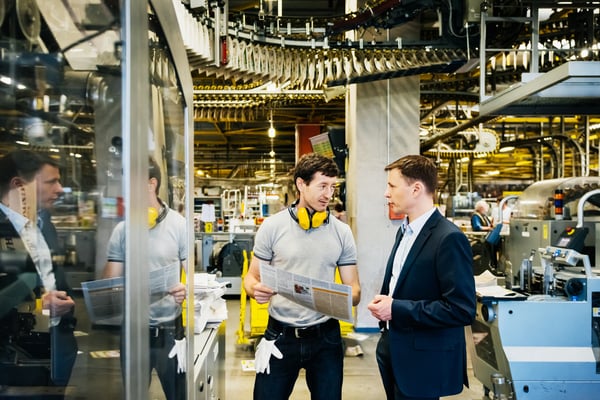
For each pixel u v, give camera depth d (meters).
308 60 3.52
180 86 1.23
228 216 7.88
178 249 1.19
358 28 3.41
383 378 1.73
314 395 1.72
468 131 7.95
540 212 3.36
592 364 2.26
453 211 8.62
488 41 3.58
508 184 12.93
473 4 3.15
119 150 0.70
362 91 4.48
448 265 1.44
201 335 1.75
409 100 4.51
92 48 0.70
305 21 3.32
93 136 0.72
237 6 4.09
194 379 1.36
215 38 2.80
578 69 2.15
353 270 1.83
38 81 0.73
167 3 1.04
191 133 1.41
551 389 2.26
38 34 0.71
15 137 0.73
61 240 0.74
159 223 0.99
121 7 0.69
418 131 4.52
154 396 0.92
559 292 2.45
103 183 0.71
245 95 5.49
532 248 2.88
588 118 6.60
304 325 1.66
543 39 3.86
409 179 1.59
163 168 1.04
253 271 1.81
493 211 6.39
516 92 2.71
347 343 4.09
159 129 0.99
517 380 2.26
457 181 10.11
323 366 1.70
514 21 3.05
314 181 1.65
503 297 2.24
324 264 1.72
